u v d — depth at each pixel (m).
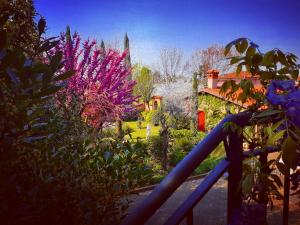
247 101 1.27
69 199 1.05
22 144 0.86
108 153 1.57
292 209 2.43
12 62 0.68
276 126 0.94
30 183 0.95
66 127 1.80
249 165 1.02
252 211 1.05
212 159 9.75
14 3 1.44
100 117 12.27
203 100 24.58
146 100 49.50
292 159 0.87
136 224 0.88
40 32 0.81
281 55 1.14
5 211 0.75
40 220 0.89
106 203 1.32
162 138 11.74
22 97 0.70
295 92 0.96
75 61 11.51
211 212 5.15
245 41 1.18
